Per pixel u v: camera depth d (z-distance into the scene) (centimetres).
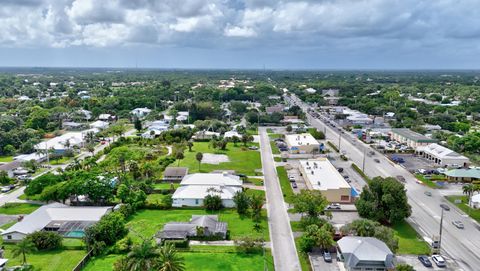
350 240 7200
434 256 7219
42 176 10788
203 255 7331
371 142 18012
